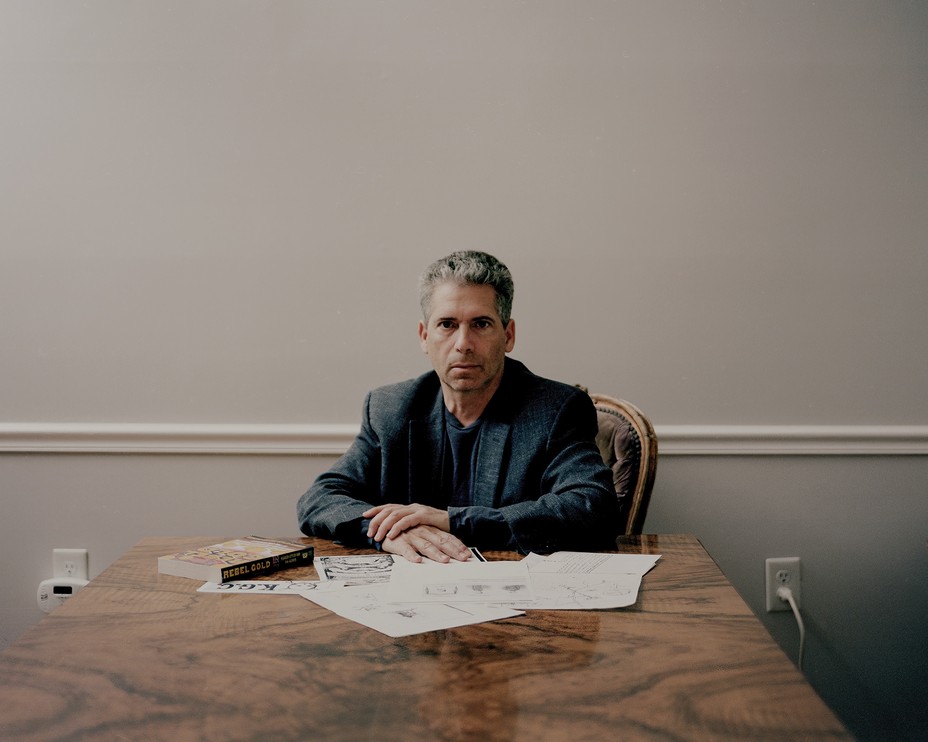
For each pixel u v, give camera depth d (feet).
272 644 2.89
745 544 6.96
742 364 6.92
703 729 2.20
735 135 6.89
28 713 2.35
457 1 6.93
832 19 6.88
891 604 6.96
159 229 6.97
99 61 6.95
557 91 6.91
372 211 6.95
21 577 7.05
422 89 6.93
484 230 6.94
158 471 7.02
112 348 7.00
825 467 6.95
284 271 6.97
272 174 6.95
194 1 6.95
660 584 3.64
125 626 3.09
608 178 6.91
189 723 2.28
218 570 3.68
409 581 3.65
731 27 6.88
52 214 6.97
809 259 6.91
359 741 2.16
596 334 6.93
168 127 6.96
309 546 4.17
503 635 2.96
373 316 6.97
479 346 4.74
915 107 6.90
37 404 7.02
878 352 6.93
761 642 2.88
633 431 5.58
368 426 5.29
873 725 6.97
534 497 4.87
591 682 2.53
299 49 6.95
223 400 7.00
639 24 6.89
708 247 6.91
